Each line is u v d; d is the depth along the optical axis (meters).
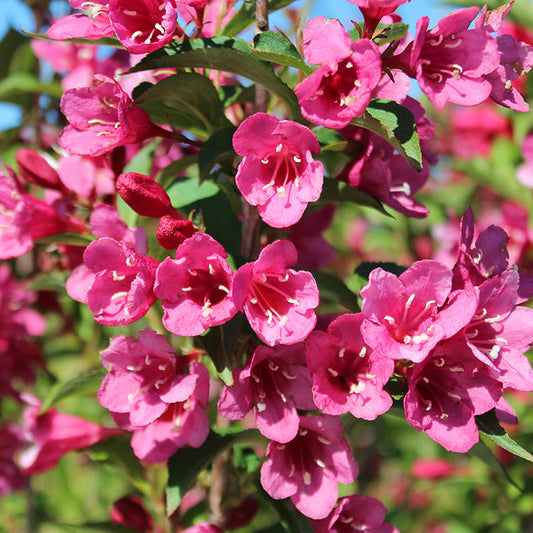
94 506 0.96
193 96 0.52
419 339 0.47
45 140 0.77
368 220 1.03
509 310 0.49
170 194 0.56
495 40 0.49
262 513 0.77
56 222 0.57
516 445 0.48
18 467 0.75
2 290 0.73
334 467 0.50
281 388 0.49
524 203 0.80
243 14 0.54
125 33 0.49
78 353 0.84
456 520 0.83
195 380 0.49
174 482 0.50
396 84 0.50
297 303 0.48
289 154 0.49
